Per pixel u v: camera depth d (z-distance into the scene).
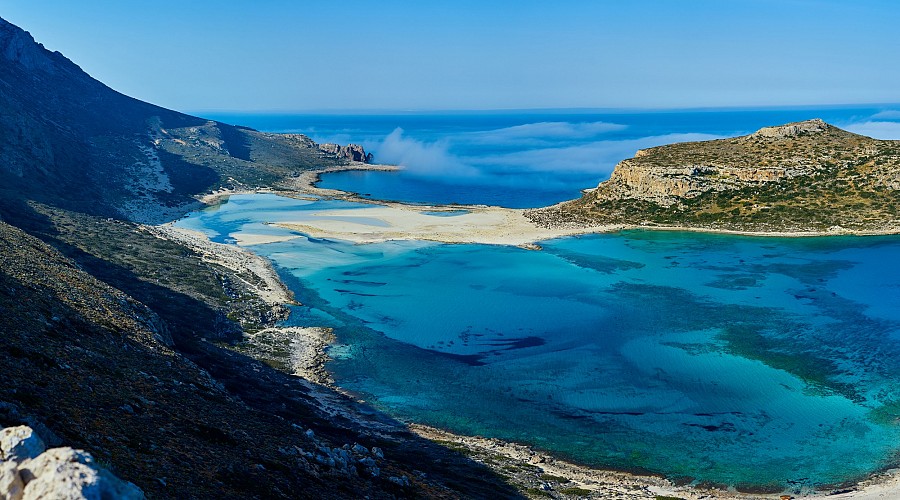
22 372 25.14
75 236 81.94
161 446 23.48
